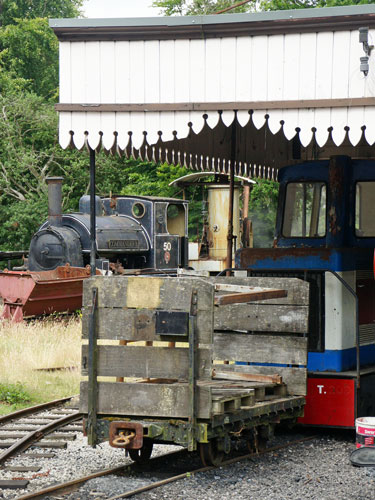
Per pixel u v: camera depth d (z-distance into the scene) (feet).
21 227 116.78
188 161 39.50
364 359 31.24
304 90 25.68
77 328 53.98
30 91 138.51
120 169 120.57
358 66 25.07
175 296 21.93
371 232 32.04
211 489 21.54
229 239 34.86
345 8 24.90
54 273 61.26
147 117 27.12
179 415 21.79
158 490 21.34
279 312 28.02
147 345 23.90
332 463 24.97
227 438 23.27
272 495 21.06
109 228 69.21
